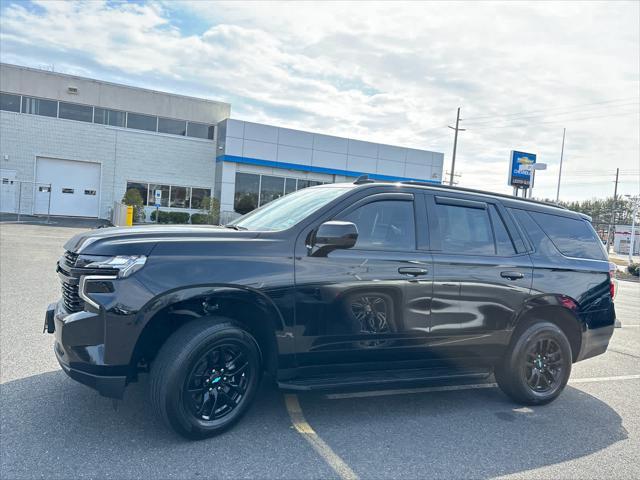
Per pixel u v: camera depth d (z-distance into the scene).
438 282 4.15
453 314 4.23
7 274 9.49
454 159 44.34
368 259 3.90
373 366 4.04
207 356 3.45
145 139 28.67
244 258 3.53
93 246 3.32
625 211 76.94
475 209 4.60
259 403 4.27
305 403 4.35
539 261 4.71
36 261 11.41
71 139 27.31
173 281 3.29
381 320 3.96
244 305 3.70
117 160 28.23
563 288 4.76
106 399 4.05
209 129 30.14
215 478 3.00
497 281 4.42
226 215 27.53
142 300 3.22
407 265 4.04
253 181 28.69
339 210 3.95
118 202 27.30
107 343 3.19
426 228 4.26
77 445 3.29
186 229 3.77
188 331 3.38
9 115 26.14
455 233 4.41
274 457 3.31
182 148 29.41
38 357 4.98
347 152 30.28
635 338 8.20
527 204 4.97
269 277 3.56
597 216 83.69
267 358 3.81
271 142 28.39
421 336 4.12
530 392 4.59
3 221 22.97
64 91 26.94
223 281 3.40
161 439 3.45
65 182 27.66
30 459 3.08
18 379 4.39
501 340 4.49
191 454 3.27
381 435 3.78
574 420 4.36
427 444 3.67
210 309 3.62
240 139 27.70
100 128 27.80
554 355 4.71
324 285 3.73
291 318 3.65
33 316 6.54
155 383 3.31
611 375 5.93
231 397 3.61
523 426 4.14
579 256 5.04
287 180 29.44
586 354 4.98
